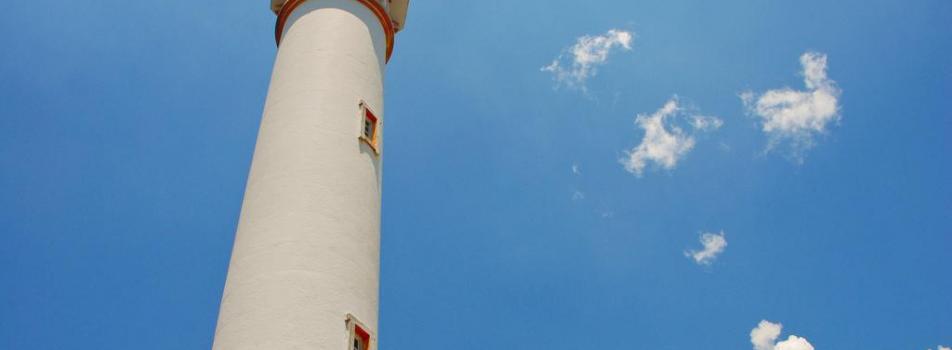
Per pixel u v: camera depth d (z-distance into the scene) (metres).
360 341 20.59
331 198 22.34
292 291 20.06
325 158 23.20
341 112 24.80
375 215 23.48
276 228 21.42
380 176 24.94
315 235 21.33
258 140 24.77
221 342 19.84
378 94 27.03
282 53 27.36
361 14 28.89
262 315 19.69
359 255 21.84
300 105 24.62
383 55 28.95
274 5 32.00
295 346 19.17
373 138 25.50
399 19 32.31
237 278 20.89
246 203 22.97
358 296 21.02
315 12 28.23
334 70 25.98
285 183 22.42
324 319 19.88
